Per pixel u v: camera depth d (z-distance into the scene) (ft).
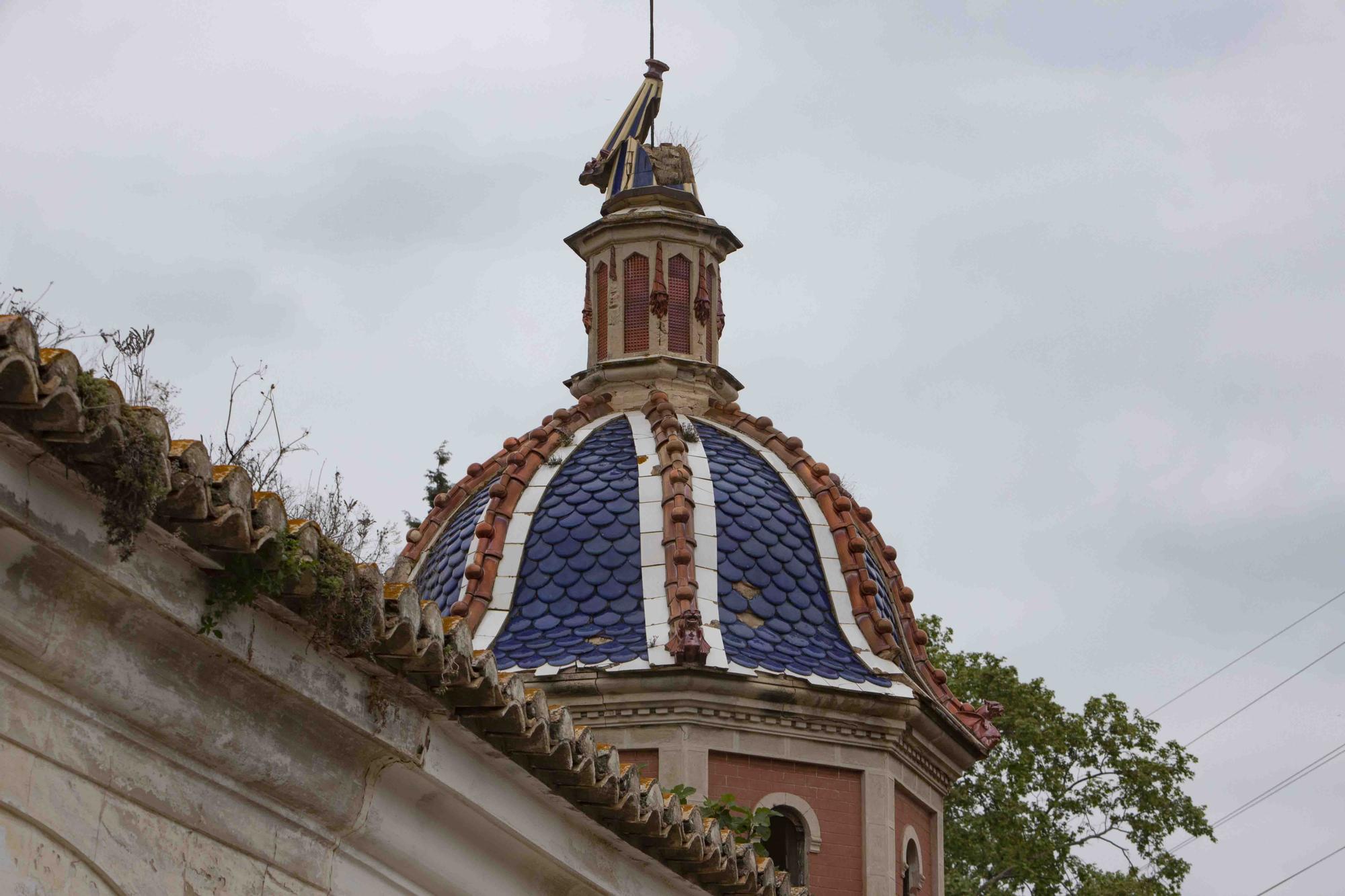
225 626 37.40
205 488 35.60
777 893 57.67
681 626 85.20
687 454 93.61
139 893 37.09
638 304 101.45
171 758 37.86
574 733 47.14
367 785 42.50
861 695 86.89
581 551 89.81
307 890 41.55
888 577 96.12
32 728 34.91
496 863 47.67
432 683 42.50
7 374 31.63
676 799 52.11
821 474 94.99
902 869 88.43
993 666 148.97
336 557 39.17
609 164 106.22
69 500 33.96
